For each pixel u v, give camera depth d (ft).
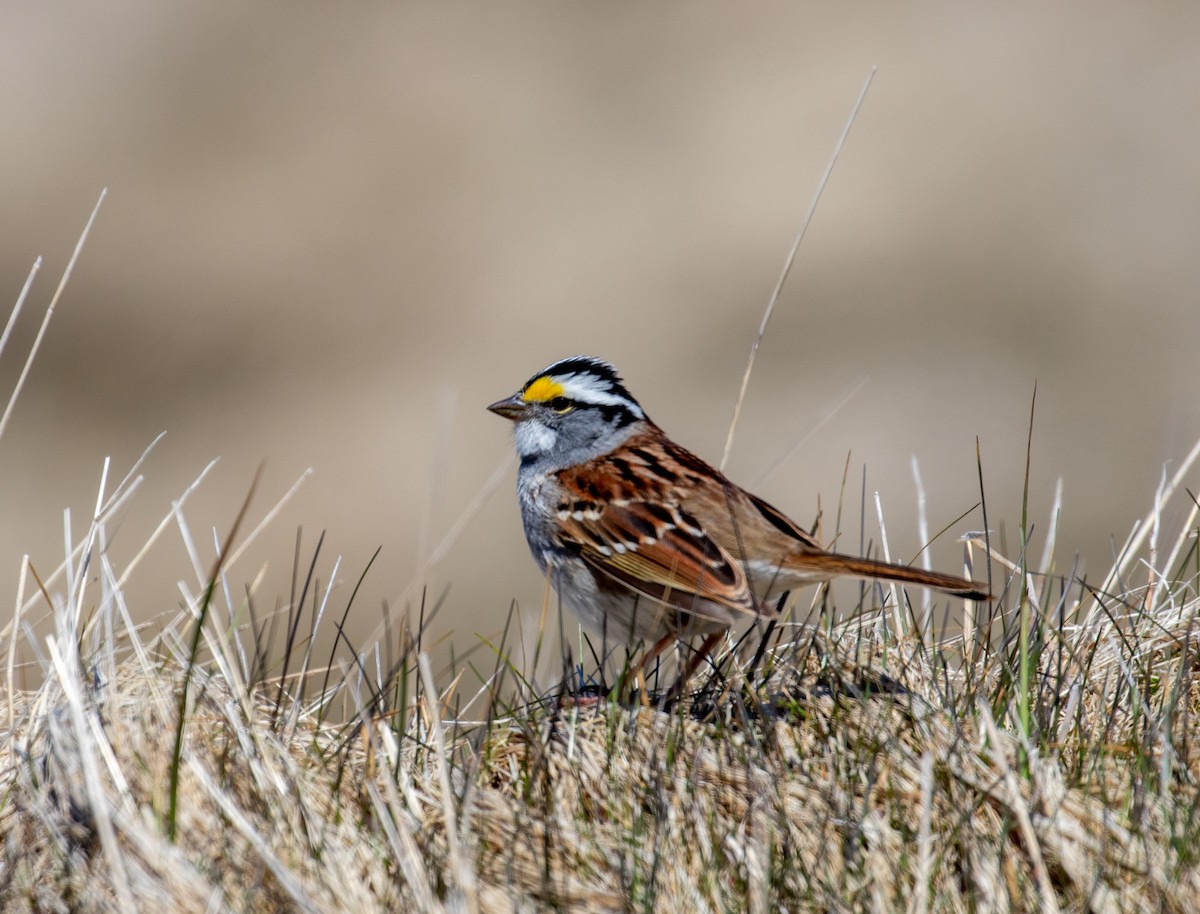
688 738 17.06
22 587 18.72
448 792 14.94
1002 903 14.06
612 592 21.62
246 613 34.01
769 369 73.00
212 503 60.75
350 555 57.41
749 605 19.02
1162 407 68.95
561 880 14.83
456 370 72.64
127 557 55.01
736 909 14.30
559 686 19.33
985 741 16.34
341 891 14.21
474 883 14.17
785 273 23.16
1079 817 15.10
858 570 19.13
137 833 14.34
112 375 72.79
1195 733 16.60
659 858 14.62
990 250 80.02
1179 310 76.18
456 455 64.34
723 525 20.52
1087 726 17.17
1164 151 84.17
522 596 55.06
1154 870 14.25
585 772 16.62
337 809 15.84
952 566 55.98
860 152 83.41
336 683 18.29
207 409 71.00
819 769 16.30
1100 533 60.03
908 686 18.03
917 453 66.23
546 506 22.26
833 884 14.47
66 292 75.20
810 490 63.62
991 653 18.80
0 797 16.35
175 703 16.78
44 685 17.31
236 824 14.73
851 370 72.69
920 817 14.99
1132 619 19.48
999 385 71.82
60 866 14.98
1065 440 67.26
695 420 70.23
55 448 67.41
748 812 15.49
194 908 14.01
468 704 19.81
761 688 18.49
